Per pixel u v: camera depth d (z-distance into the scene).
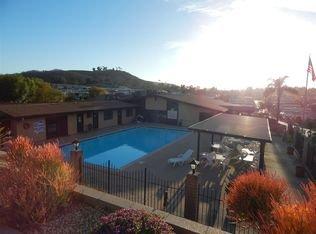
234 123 21.92
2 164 9.45
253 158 19.52
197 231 6.21
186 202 9.88
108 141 30.36
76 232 6.33
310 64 35.44
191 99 43.22
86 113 31.28
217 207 11.41
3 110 23.56
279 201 6.28
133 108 40.59
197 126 19.62
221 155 19.28
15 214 6.71
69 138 27.14
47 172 7.38
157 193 12.89
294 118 41.22
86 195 7.91
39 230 6.42
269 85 45.59
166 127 36.56
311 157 17.17
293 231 3.86
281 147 25.78
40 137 25.53
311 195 4.82
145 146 28.44
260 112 54.50
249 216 6.48
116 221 5.58
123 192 12.88
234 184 7.05
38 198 6.75
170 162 18.58
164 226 5.64
